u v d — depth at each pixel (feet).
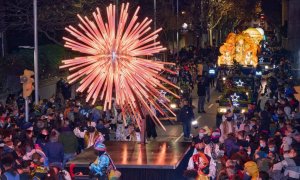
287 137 74.08
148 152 61.11
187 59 203.00
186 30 266.16
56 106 103.71
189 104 112.16
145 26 48.67
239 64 164.66
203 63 183.01
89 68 48.26
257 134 81.00
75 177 55.06
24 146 65.98
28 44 173.06
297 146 69.05
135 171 56.39
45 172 58.59
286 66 181.37
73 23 150.51
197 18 278.46
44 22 150.61
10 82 126.21
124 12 48.70
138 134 85.97
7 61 128.77
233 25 364.79
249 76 142.10
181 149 62.80
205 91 144.15
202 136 70.49
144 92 48.85
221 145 75.36
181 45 287.48
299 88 114.42
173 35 240.53
